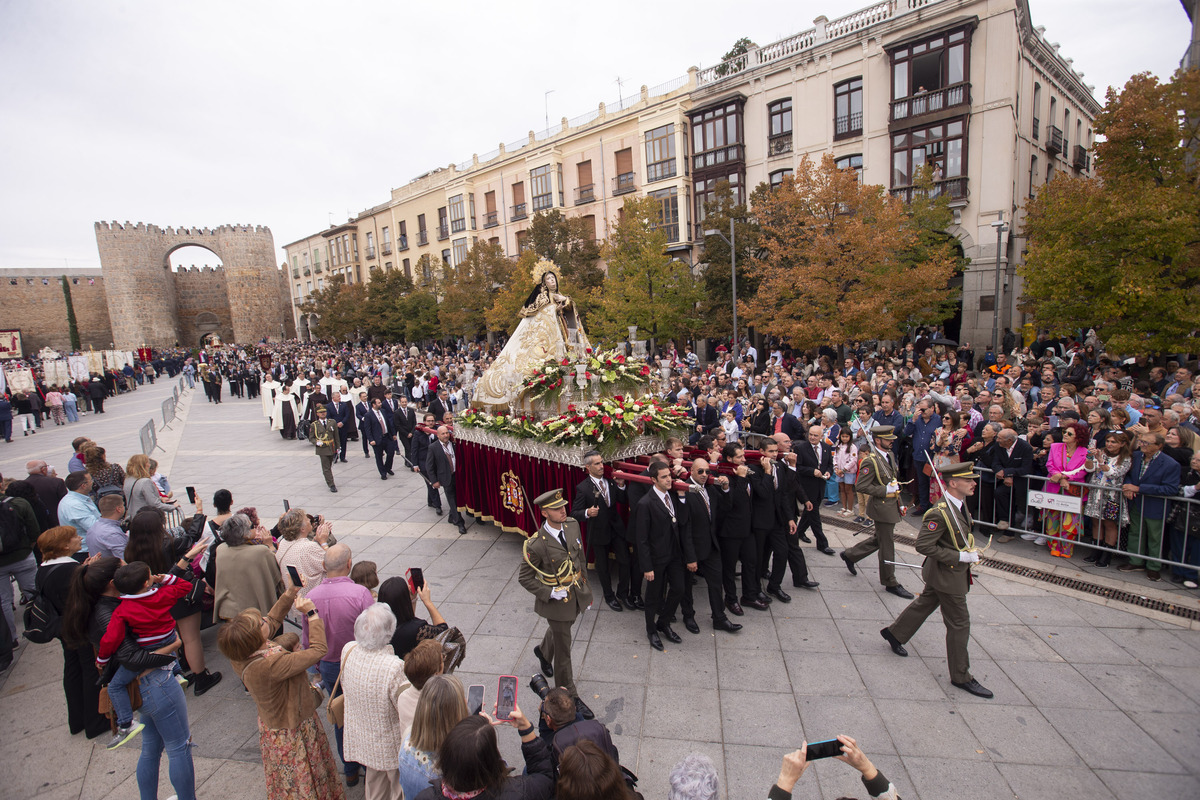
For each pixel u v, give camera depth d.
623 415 6.77
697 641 5.69
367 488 11.84
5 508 6.25
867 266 16.91
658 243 23.56
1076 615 5.74
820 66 23.59
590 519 6.25
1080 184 13.88
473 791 2.51
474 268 36.06
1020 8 19.45
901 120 21.50
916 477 8.74
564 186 34.75
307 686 3.60
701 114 27.58
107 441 17.55
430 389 19.88
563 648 4.66
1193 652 5.07
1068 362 15.60
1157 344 11.66
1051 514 7.09
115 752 4.62
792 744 4.23
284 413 17.23
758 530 6.20
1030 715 4.43
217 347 56.62
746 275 21.72
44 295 58.50
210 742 4.65
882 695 4.74
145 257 58.34
